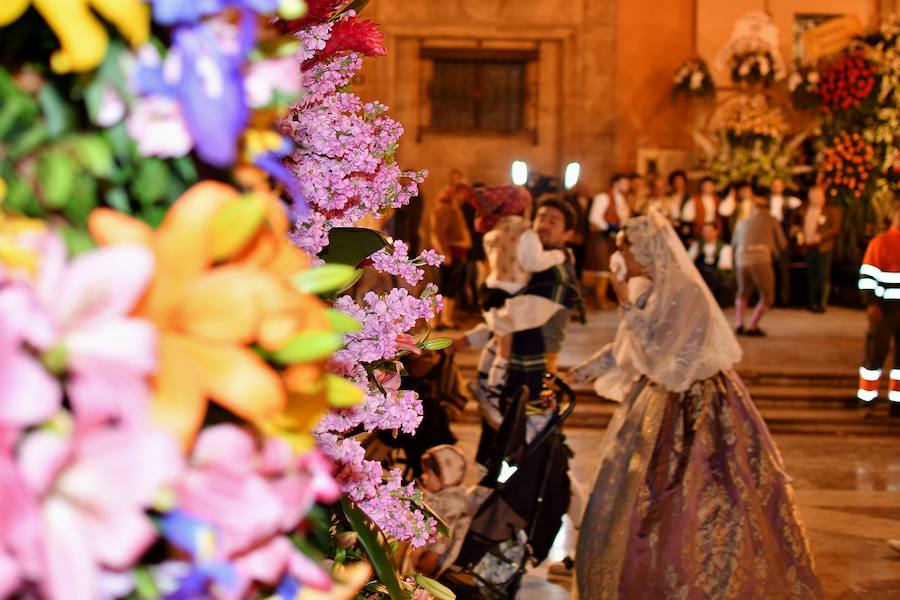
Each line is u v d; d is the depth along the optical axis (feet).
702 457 15.12
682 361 15.23
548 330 16.72
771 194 53.72
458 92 62.08
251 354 2.82
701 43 60.49
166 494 2.57
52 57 2.91
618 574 15.05
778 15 60.34
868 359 32.19
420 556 15.26
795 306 54.80
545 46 61.77
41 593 2.40
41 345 2.39
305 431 3.20
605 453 15.87
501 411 16.84
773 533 15.10
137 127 2.95
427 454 15.74
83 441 2.46
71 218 2.98
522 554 15.98
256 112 3.41
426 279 43.34
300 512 3.03
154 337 2.54
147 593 2.68
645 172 60.70
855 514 23.73
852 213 55.88
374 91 61.46
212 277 2.85
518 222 17.48
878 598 18.53
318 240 6.09
